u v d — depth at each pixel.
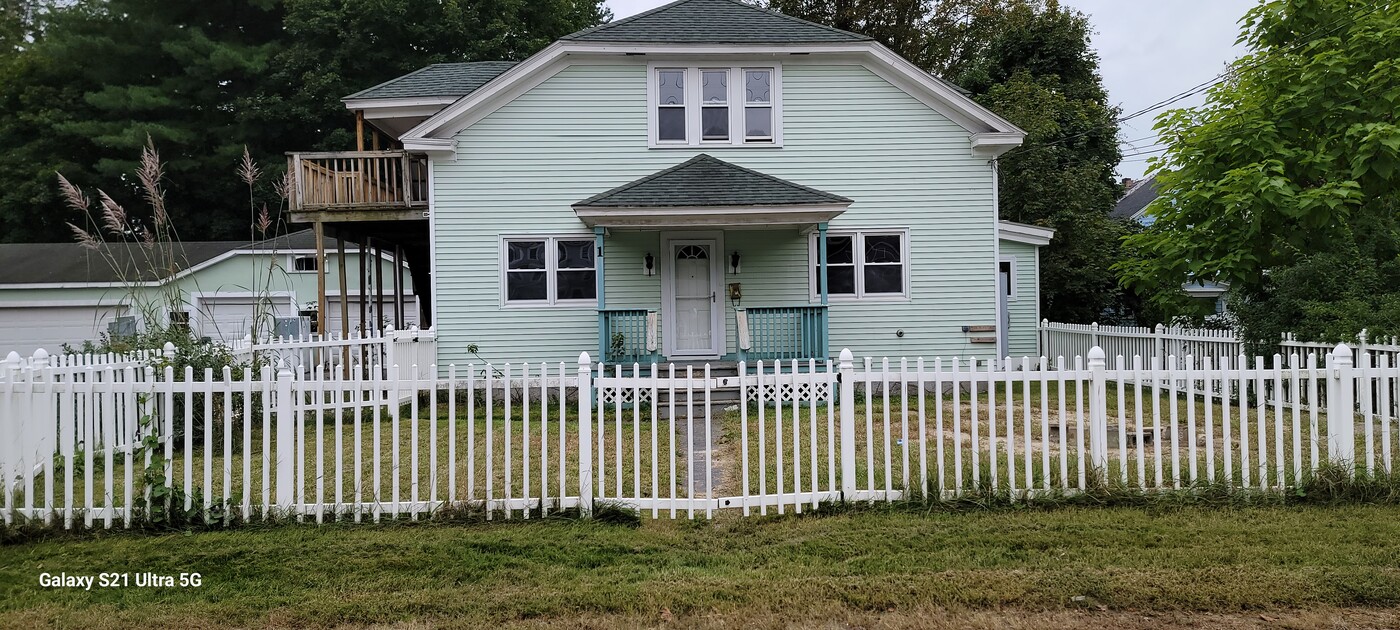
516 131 15.20
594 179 15.30
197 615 4.86
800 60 15.45
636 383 6.59
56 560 5.69
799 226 14.79
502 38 30.78
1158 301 13.70
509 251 15.28
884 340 15.50
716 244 15.42
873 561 5.53
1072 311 24.39
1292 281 12.00
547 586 5.21
